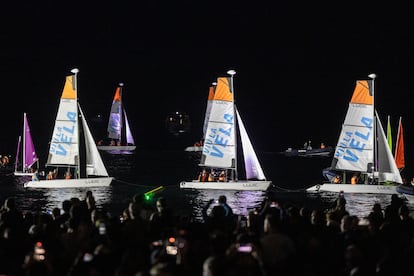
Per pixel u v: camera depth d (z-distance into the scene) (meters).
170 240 16.98
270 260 16.81
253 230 20.06
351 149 70.50
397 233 19.75
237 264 14.20
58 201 63.34
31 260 15.19
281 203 24.91
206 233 17.73
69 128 74.44
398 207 23.97
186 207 58.41
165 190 71.50
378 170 69.00
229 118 71.38
